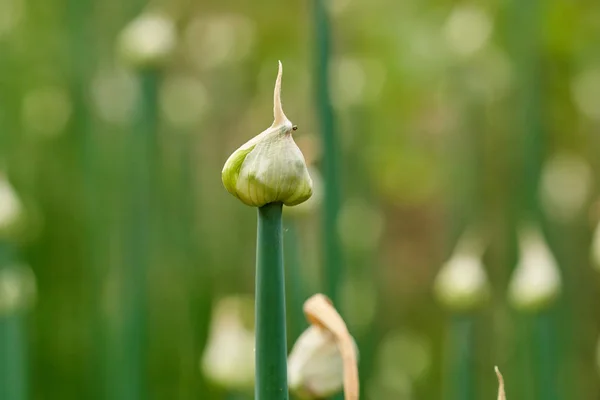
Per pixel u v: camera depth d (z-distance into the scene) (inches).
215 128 93.4
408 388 81.8
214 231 78.8
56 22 80.1
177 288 73.0
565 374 73.5
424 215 116.1
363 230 78.1
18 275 47.3
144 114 56.1
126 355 55.8
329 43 45.6
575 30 79.7
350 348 31.9
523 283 47.0
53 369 69.6
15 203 46.9
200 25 91.3
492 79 83.5
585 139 87.1
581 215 83.5
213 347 41.3
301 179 30.3
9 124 77.1
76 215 75.2
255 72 94.2
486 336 81.8
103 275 69.5
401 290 109.8
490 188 86.4
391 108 95.4
